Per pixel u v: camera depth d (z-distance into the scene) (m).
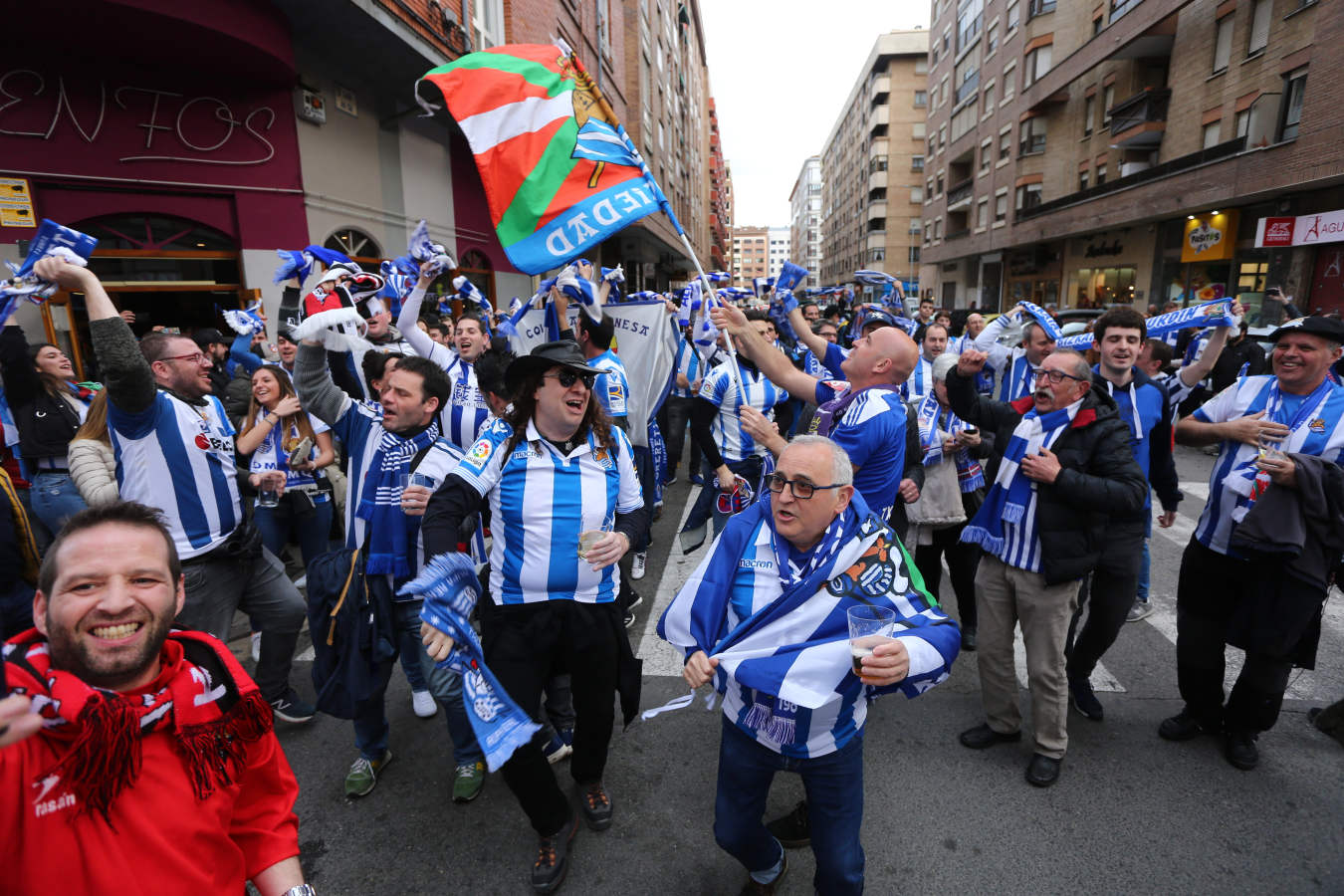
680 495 7.98
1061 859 2.53
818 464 1.85
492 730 2.07
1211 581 3.15
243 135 7.98
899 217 60.69
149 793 1.26
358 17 7.85
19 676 1.16
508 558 2.44
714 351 4.96
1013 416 3.29
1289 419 3.14
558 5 15.01
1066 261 29.69
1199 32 20.66
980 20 36.41
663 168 31.02
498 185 3.23
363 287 3.56
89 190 7.09
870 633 1.74
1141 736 3.32
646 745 3.27
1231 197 18.72
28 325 6.85
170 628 1.38
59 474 4.38
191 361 3.03
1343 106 15.34
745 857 2.19
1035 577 2.92
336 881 2.46
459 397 3.67
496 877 2.48
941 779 3.00
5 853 1.15
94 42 6.60
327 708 2.75
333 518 6.11
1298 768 3.07
